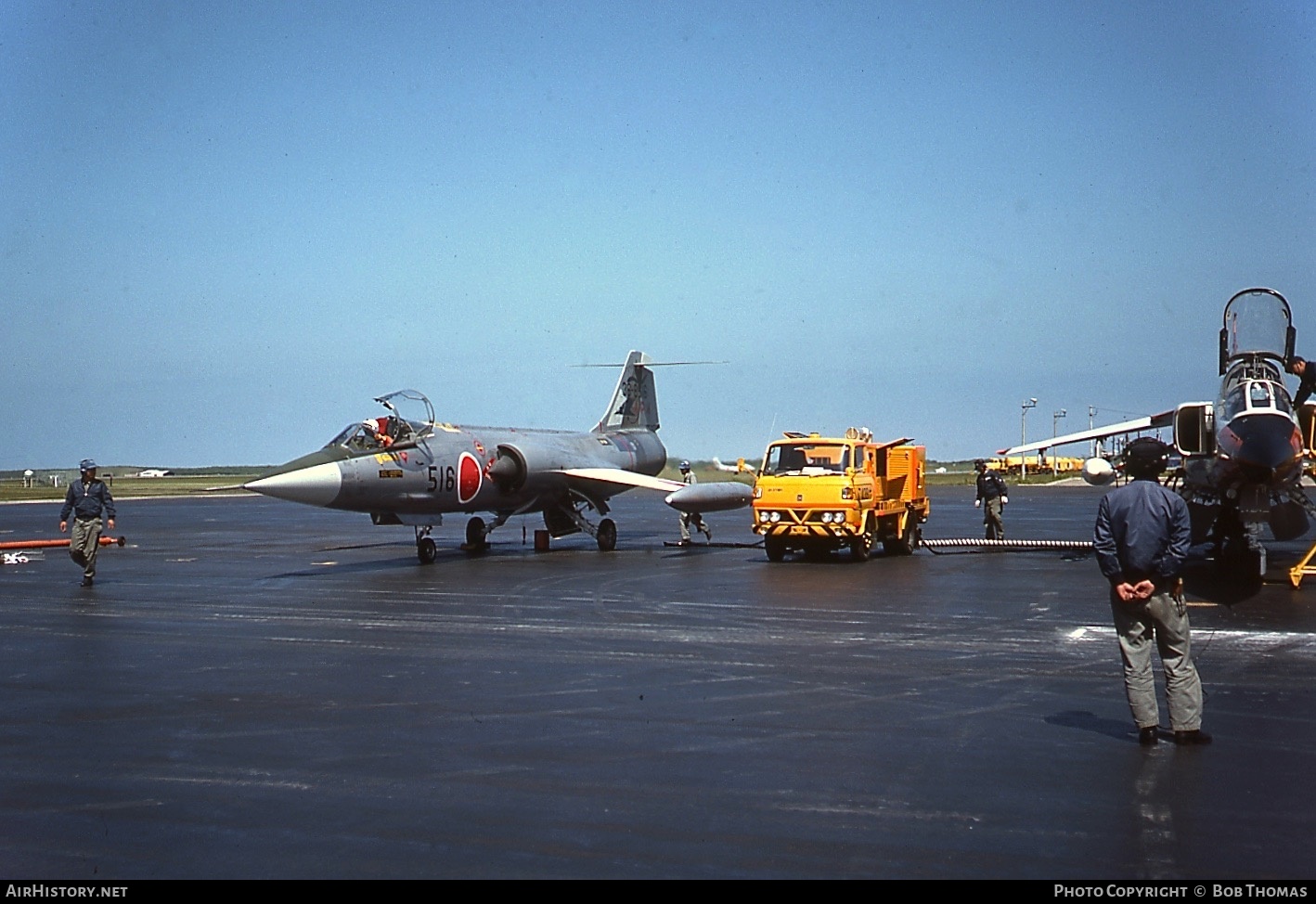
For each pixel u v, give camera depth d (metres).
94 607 15.45
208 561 23.44
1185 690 7.37
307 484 19.48
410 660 10.89
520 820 5.97
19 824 5.98
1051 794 6.34
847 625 13.10
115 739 7.79
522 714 8.48
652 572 20.00
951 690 9.28
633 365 32.09
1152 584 7.29
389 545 28.03
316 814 6.11
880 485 22.34
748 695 9.11
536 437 25.98
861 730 7.87
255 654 11.30
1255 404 15.79
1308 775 6.68
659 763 7.06
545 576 19.30
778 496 21.17
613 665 10.50
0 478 165.38
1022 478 99.38
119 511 54.12
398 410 22.19
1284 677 9.71
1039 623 13.19
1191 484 19.39
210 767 7.07
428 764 7.09
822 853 5.44
